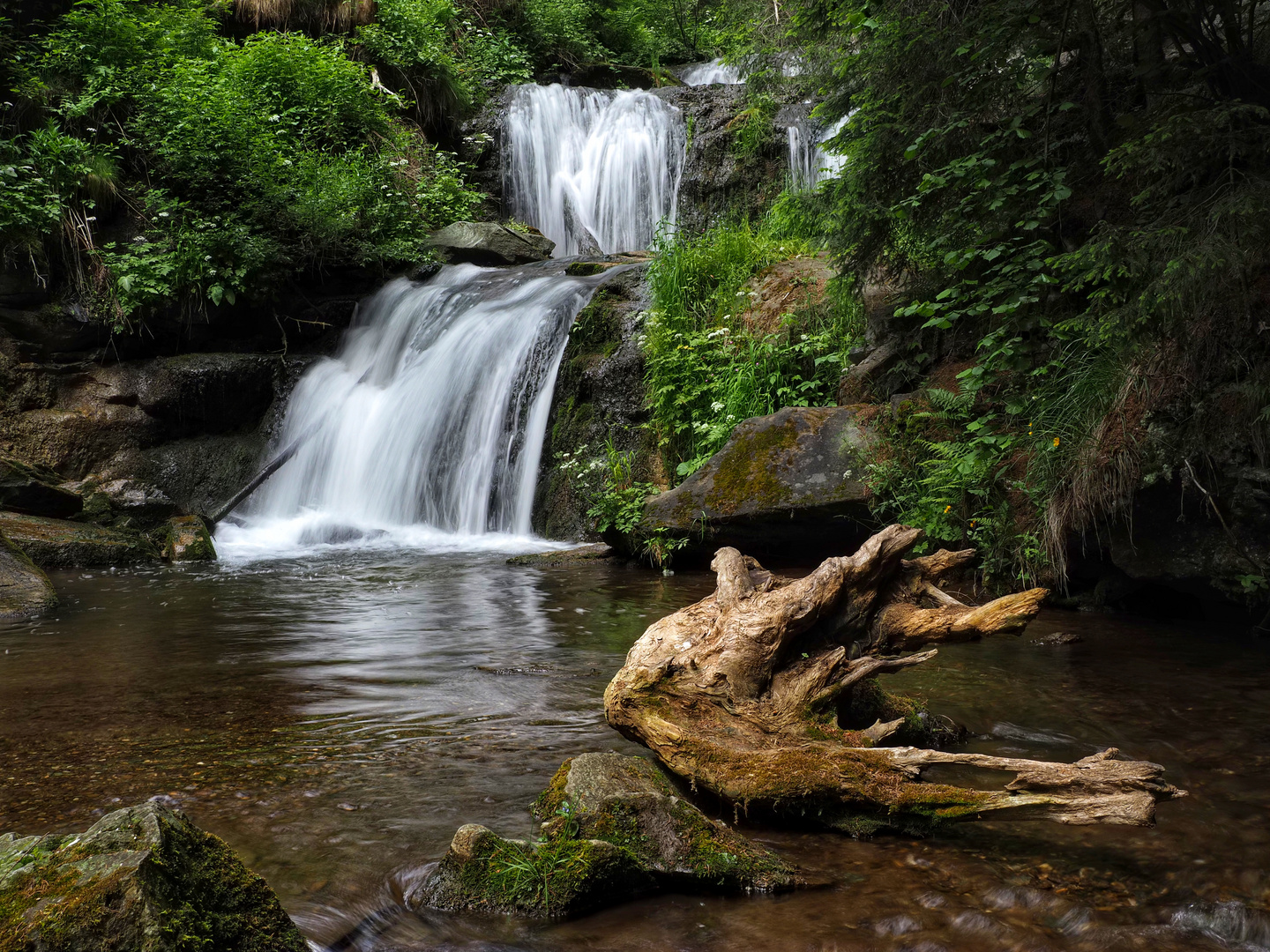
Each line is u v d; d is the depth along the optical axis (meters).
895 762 3.13
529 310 11.43
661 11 24.52
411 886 2.66
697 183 16.69
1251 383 5.25
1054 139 6.49
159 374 11.61
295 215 12.76
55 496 9.94
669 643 3.78
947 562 4.29
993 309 6.16
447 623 6.18
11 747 3.81
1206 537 5.57
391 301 13.13
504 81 19.28
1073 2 5.86
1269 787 3.33
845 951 2.37
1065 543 6.23
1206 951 2.35
